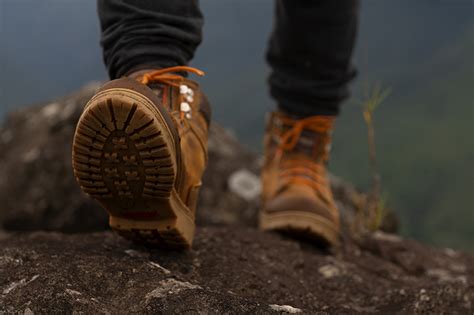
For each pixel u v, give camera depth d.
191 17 1.00
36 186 2.05
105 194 0.91
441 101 103.44
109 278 0.88
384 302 1.04
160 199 0.91
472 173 71.12
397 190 69.19
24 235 1.14
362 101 1.36
